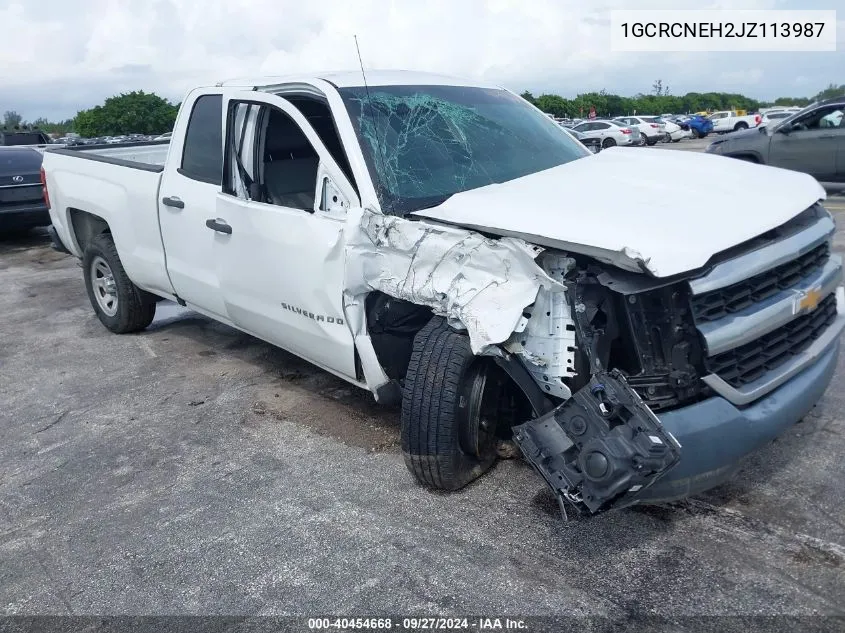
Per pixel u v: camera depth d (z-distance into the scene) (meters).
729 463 2.92
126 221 5.49
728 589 2.82
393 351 3.78
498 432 3.75
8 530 3.56
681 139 44.94
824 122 11.71
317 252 3.71
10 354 6.12
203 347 5.99
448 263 3.22
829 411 4.19
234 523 3.48
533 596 2.85
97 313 6.52
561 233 2.92
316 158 4.55
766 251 2.99
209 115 4.75
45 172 6.63
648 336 2.88
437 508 3.47
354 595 2.93
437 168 3.87
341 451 4.10
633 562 3.01
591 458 2.68
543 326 3.02
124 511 3.65
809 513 3.25
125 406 4.92
